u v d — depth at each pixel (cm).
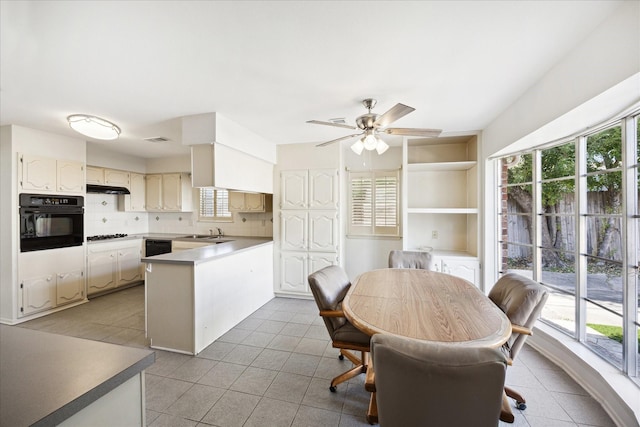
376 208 444
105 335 298
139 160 523
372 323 155
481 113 286
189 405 192
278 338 293
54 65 185
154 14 137
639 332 185
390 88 225
